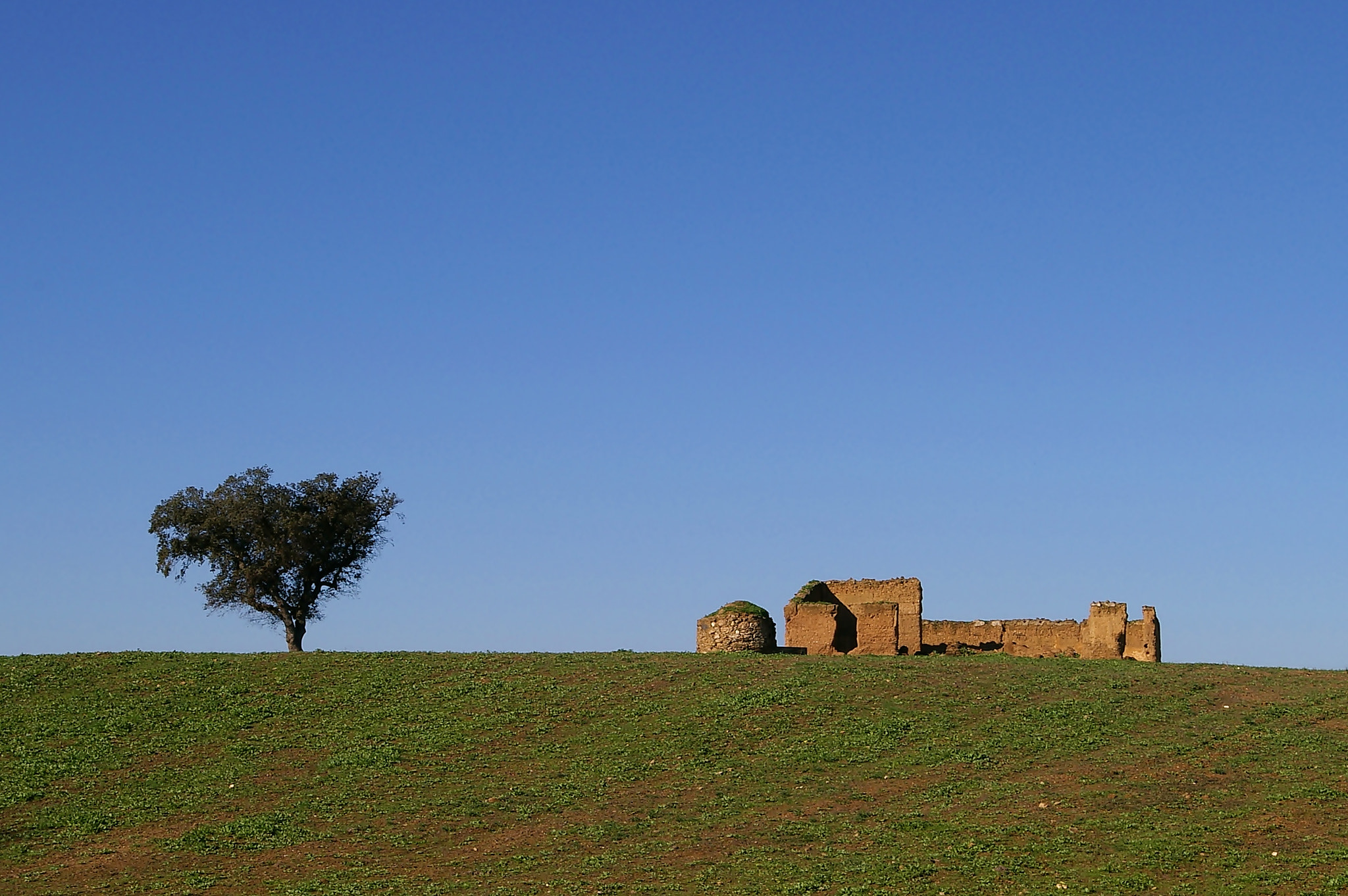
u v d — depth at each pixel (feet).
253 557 239.91
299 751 150.61
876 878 113.50
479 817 131.54
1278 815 123.54
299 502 242.17
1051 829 122.62
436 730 156.15
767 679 172.45
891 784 136.98
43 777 143.13
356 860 121.70
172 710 164.14
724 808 131.64
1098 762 140.46
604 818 130.21
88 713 162.71
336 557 244.42
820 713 158.40
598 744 150.92
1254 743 144.66
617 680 174.50
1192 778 134.62
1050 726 152.56
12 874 119.34
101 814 133.28
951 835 122.21
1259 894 107.34
